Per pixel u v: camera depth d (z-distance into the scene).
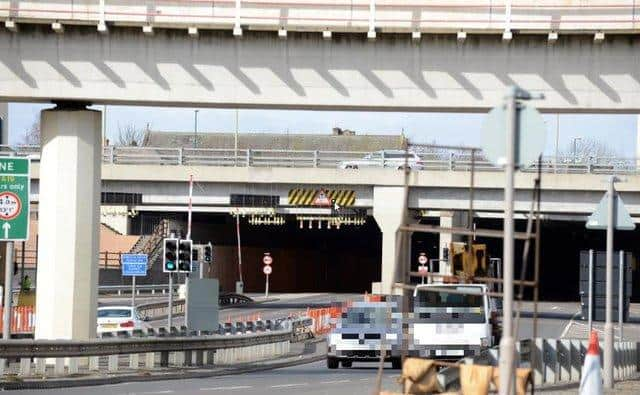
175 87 55.38
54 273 57.03
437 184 115.31
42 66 55.50
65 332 56.88
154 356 58.34
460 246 42.47
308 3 55.06
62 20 54.88
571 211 113.25
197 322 61.44
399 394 26.78
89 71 55.44
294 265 172.50
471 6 54.50
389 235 117.81
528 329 94.31
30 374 47.91
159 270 148.88
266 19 55.06
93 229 57.62
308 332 92.12
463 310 53.16
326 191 119.25
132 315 75.69
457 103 54.72
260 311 118.62
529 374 24.95
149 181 119.19
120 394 40.88
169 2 55.06
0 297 77.00
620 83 54.03
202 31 55.28
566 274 177.75
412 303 53.72
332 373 55.69
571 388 42.56
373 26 54.34
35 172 114.19
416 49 54.88
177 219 144.12
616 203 42.66
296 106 55.84
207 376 53.22
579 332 90.62
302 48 55.12
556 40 54.09
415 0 54.81
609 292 43.25
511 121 23.02
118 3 55.28
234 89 55.28
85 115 57.09
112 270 139.75
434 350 53.06
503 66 54.50
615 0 53.62
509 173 23.00
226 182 119.25
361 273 190.12
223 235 154.75
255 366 59.53
